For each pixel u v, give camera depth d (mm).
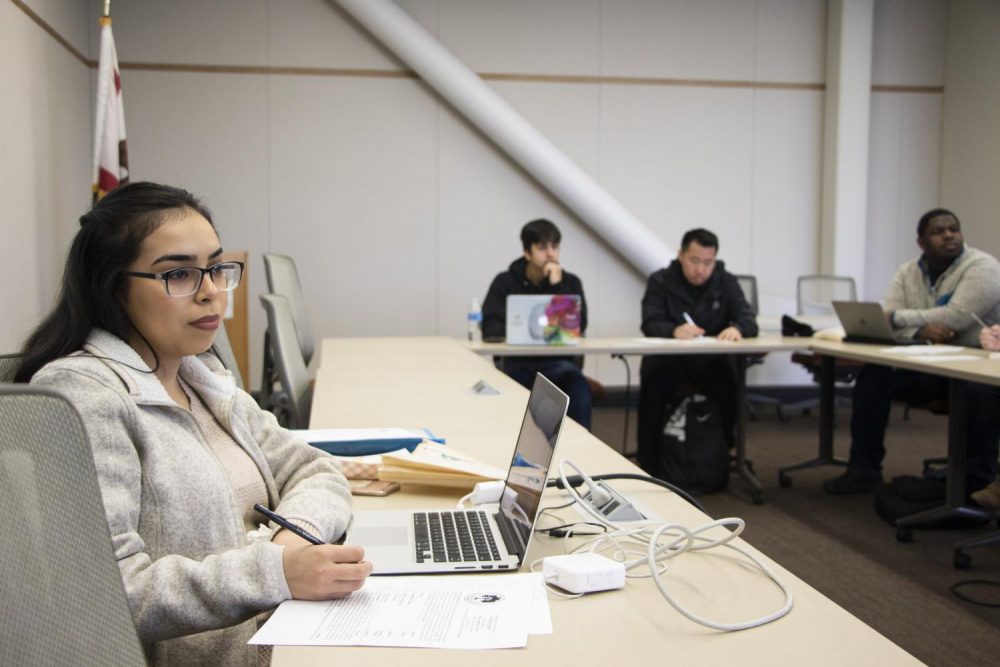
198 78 6082
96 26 5879
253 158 6176
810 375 6543
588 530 1352
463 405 2529
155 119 6055
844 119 6602
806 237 6812
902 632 2490
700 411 4059
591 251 6535
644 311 4500
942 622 2564
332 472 1445
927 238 4176
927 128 6895
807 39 6715
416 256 6379
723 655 914
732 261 6742
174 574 1037
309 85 6195
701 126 6641
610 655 915
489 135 6195
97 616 717
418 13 6285
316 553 1063
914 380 3875
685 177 6648
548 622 991
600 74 6496
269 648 1189
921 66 6859
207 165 6133
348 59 6223
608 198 6234
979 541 3018
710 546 1212
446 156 6355
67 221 5285
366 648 929
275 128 6184
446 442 2016
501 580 1132
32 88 4613
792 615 1018
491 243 6445
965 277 4059
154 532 1142
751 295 5824
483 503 1519
